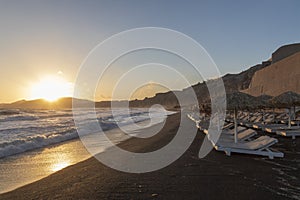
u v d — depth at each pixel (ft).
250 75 245.04
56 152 34.58
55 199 15.96
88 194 16.49
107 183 18.74
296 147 30.30
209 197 15.11
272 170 20.63
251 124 54.29
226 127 45.44
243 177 18.93
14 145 36.73
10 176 22.65
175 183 18.04
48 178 20.97
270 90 109.09
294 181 17.72
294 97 41.39
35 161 29.12
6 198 16.72
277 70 111.14
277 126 46.93
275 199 14.56
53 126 69.46
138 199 15.23
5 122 86.99
